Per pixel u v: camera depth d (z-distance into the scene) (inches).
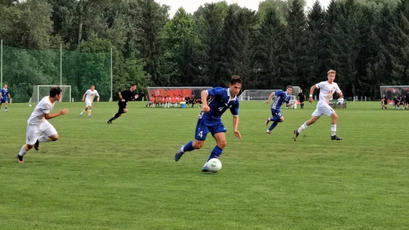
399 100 1836.9
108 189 317.4
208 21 3700.8
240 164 425.1
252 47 3597.4
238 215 255.4
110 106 1951.3
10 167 406.6
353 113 1409.9
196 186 327.3
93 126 859.4
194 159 454.0
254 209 267.3
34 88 2512.3
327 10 3548.2
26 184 333.4
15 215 255.0
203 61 3622.0
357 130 787.4
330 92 621.6
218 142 386.6
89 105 1177.4
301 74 3545.8
